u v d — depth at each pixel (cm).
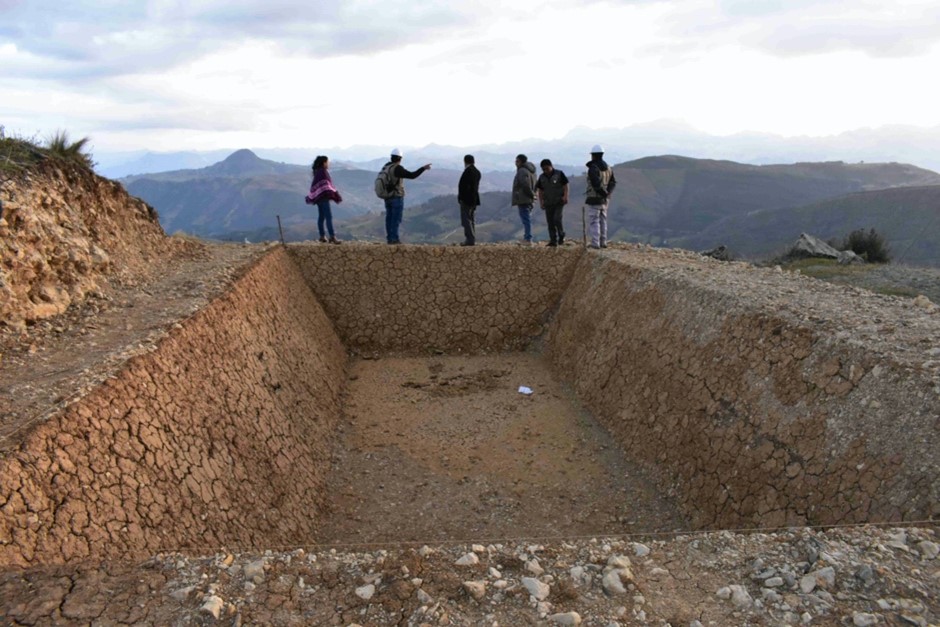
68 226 805
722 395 683
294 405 827
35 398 471
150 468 491
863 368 541
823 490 508
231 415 656
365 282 1240
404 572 388
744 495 585
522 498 734
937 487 423
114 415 488
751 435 614
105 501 430
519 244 1312
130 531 433
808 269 1471
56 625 323
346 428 918
